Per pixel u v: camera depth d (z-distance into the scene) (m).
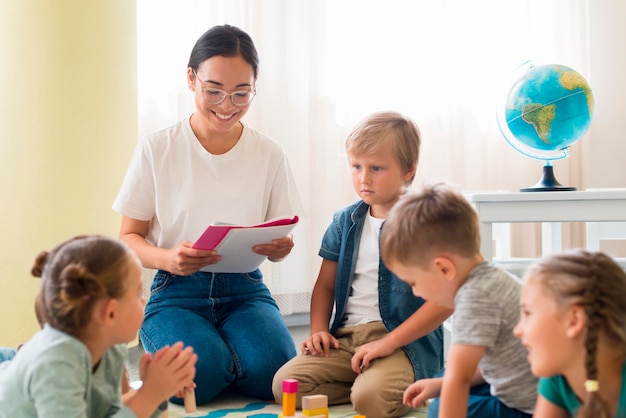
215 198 1.95
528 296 1.04
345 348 1.84
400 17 2.97
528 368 1.25
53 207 2.16
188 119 1.99
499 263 2.21
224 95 1.82
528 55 3.08
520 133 2.16
